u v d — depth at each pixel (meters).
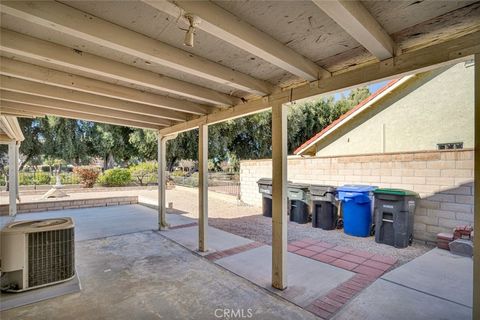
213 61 2.56
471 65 5.95
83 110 4.17
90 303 2.72
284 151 3.02
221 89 3.44
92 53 2.40
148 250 4.42
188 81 3.14
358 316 2.46
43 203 8.21
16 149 7.89
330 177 6.57
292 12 1.76
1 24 1.90
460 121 6.11
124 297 2.84
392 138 7.26
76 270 3.56
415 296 2.79
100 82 3.12
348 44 2.21
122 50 2.03
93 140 15.69
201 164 4.39
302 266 3.64
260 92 3.09
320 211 5.85
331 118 17.48
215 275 3.40
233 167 17.25
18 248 2.72
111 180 14.48
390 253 4.16
